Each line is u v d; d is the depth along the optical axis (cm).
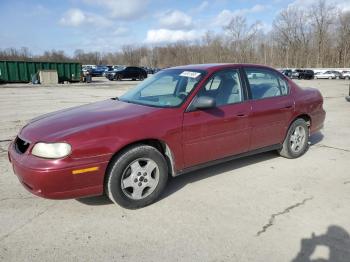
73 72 3177
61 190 321
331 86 2712
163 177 380
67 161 317
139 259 279
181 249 293
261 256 283
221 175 465
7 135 726
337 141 662
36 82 2962
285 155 531
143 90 467
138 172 362
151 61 10006
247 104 451
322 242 303
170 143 377
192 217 349
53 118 389
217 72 434
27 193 406
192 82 419
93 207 371
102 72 4794
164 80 460
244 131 447
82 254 286
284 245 298
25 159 327
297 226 330
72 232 321
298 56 7700
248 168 493
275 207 370
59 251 290
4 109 1177
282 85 516
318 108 566
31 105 1298
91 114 385
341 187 425
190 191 412
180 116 385
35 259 279
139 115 370
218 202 383
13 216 350
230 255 284
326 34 7369
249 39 7681
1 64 2903
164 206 374
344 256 283
